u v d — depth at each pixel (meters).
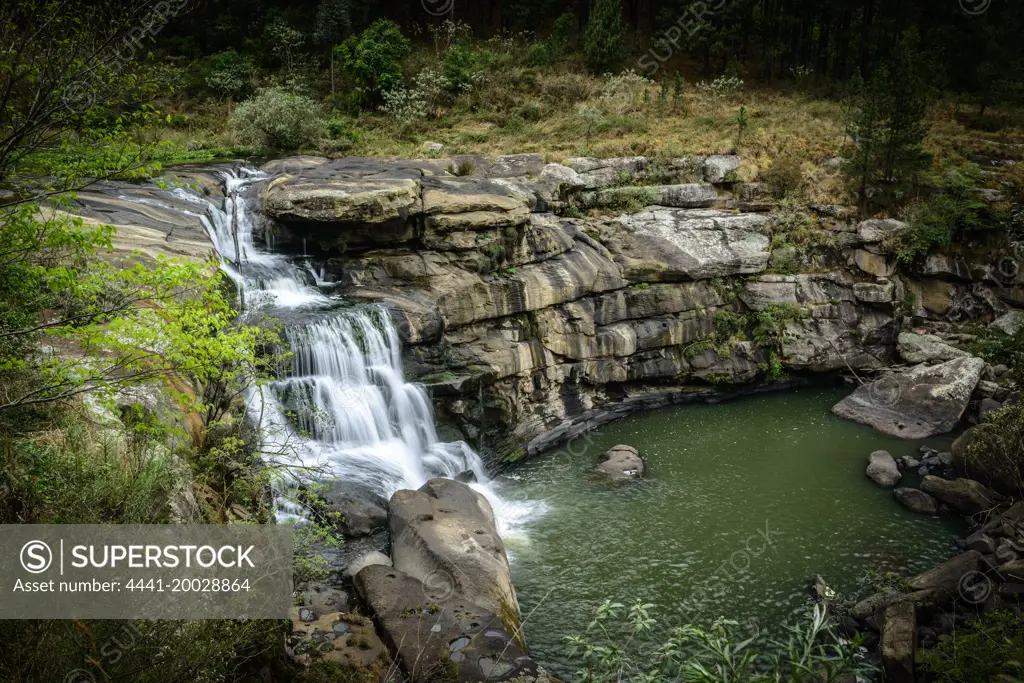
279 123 26.41
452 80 32.75
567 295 20.06
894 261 23.75
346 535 12.55
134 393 9.09
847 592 12.62
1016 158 27.77
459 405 17.03
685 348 22.25
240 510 9.84
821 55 38.38
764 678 7.00
